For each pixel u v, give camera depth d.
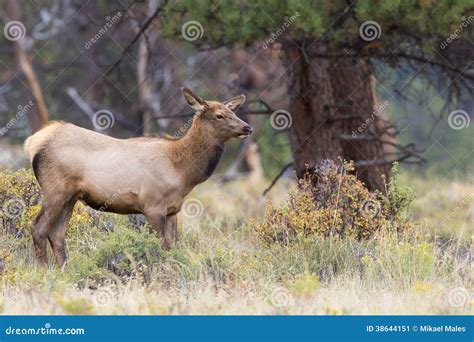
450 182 49.72
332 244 24.39
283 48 32.31
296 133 33.31
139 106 54.09
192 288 21.28
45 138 24.38
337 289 21.44
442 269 23.27
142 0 34.50
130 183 24.33
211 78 58.34
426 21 28.92
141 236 23.38
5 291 20.92
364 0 28.48
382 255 23.53
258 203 41.09
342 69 32.88
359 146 33.31
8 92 55.97
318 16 28.83
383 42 30.34
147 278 22.41
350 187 26.27
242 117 48.69
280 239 25.44
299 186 27.77
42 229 24.30
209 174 25.27
